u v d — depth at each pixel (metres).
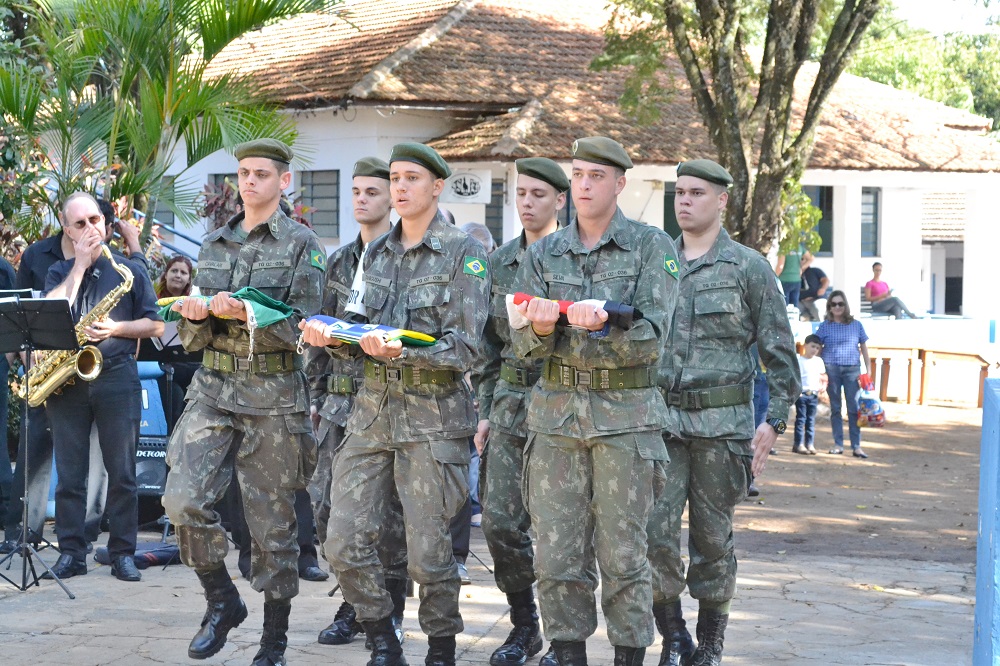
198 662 5.41
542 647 5.70
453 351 4.65
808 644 5.89
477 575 7.27
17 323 6.32
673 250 4.59
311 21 24.05
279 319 4.83
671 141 20.75
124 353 6.94
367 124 19.72
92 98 11.21
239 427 5.04
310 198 20.98
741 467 5.23
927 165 24.16
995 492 4.04
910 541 8.99
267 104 11.83
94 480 7.57
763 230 13.80
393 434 4.72
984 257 27.39
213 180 22.11
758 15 14.48
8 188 9.76
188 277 9.05
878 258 28.72
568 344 4.44
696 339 5.26
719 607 5.30
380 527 4.82
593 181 4.51
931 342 23.25
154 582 6.91
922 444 14.20
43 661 5.41
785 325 5.34
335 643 5.73
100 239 6.74
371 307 4.89
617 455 4.41
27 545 6.68
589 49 22.97
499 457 5.47
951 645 5.92
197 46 10.70
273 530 5.06
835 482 11.59
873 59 40.12
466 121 20.67
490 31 22.39
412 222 4.88
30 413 7.35
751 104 14.61
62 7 10.39
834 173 23.84
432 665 4.85
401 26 22.47
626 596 4.46
